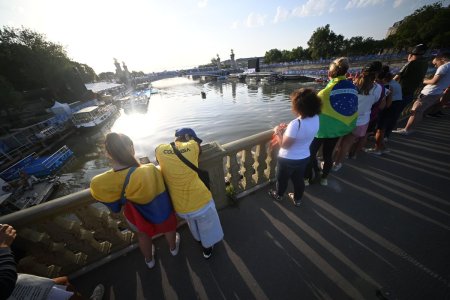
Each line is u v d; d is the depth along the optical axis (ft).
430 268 6.74
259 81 231.09
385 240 7.89
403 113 20.17
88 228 8.08
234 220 9.62
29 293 4.40
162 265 7.89
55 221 7.32
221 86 263.49
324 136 9.34
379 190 10.60
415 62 12.04
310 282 6.77
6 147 67.92
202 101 169.78
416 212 9.02
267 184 11.85
